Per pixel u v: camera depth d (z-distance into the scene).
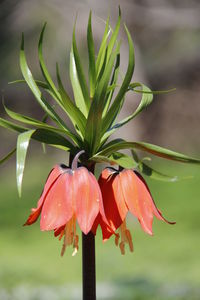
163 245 11.87
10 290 7.28
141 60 14.98
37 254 11.59
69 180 2.32
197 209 14.12
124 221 2.43
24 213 15.16
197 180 15.50
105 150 2.35
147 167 2.45
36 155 17.88
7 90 16.89
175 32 16.69
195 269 9.42
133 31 14.46
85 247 2.37
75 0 13.83
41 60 2.43
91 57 2.46
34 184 16.98
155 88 17.92
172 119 18.56
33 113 17.28
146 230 2.34
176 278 8.41
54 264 10.23
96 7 13.73
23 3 14.27
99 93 2.29
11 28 14.62
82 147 2.40
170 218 13.83
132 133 15.12
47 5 14.10
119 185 2.41
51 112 2.42
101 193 2.41
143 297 6.57
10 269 9.40
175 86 17.98
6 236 13.52
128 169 2.45
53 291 7.21
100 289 7.06
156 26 14.54
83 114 2.46
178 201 14.79
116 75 2.49
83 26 13.73
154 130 18.66
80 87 2.53
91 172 2.36
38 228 13.91
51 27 14.29
